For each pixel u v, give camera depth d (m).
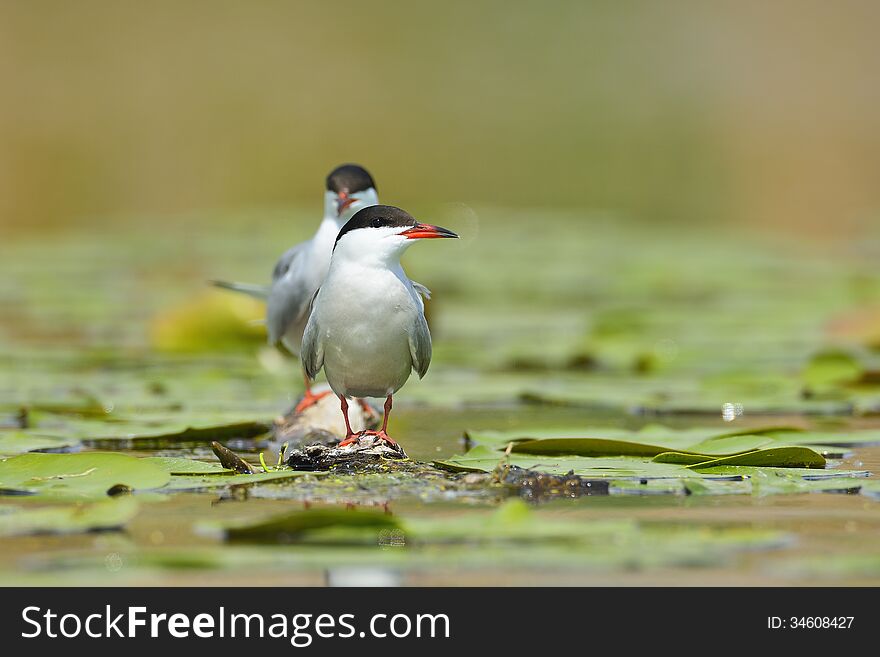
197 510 6.29
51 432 8.59
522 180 27.48
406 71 28.56
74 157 26.00
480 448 7.77
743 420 9.69
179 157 26.25
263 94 27.38
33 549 5.55
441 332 14.72
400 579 5.43
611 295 18.38
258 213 25.31
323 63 28.11
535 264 21.14
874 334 13.38
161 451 8.28
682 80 29.64
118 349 13.33
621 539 5.58
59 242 22.83
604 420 9.67
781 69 29.73
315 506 6.38
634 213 27.34
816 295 17.03
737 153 27.91
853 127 28.34
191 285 18.00
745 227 26.09
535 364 12.54
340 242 7.83
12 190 25.42
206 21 28.30
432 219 24.05
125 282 18.73
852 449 8.11
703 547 5.42
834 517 6.14
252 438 8.86
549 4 30.33
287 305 9.58
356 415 8.93
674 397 10.48
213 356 13.17
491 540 5.56
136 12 28.30
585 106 28.69
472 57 29.33
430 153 27.23
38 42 27.22
